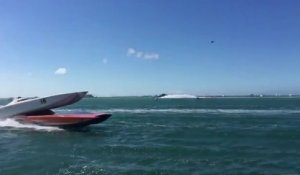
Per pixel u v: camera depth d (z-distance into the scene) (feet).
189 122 105.40
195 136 70.79
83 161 45.80
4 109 86.79
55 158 47.96
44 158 48.01
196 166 42.68
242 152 51.62
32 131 79.20
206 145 58.29
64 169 41.39
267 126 91.81
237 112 161.27
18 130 80.59
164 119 117.80
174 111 172.55
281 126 91.40
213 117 126.72
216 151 52.21
